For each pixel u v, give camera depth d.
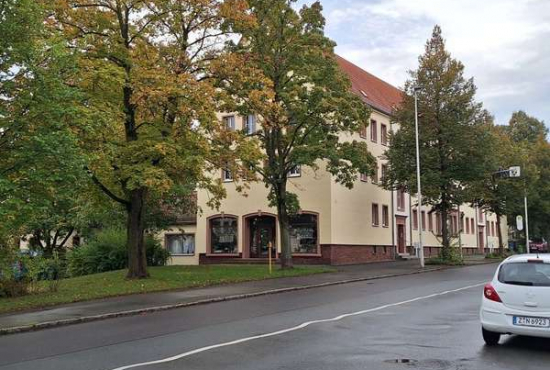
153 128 21.62
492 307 9.58
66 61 16.55
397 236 45.38
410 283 22.47
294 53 26.72
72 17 21.19
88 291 18.80
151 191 24.47
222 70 22.75
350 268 31.83
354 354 8.80
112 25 22.02
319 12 27.52
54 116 15.95
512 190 47.47
